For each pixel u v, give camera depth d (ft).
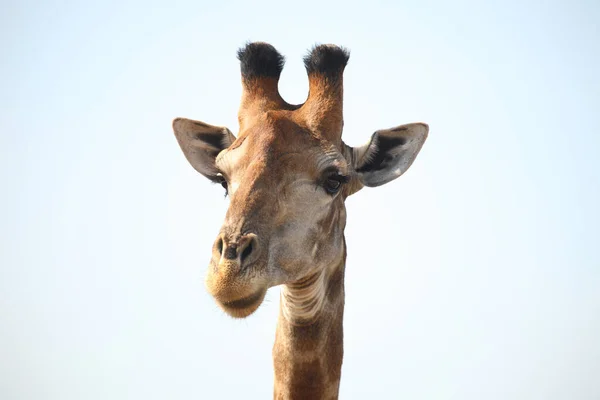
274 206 56.95
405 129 71.87
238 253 52.54
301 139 61.36
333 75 65.67
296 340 65.62
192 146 75.36
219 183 69.15
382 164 73.31
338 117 64.80
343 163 62.59
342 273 69.36
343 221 68.28
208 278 52.11
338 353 68.08
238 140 61.36
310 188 60.44
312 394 66.33
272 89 67.62
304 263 59.57
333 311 67.56
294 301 64.80
